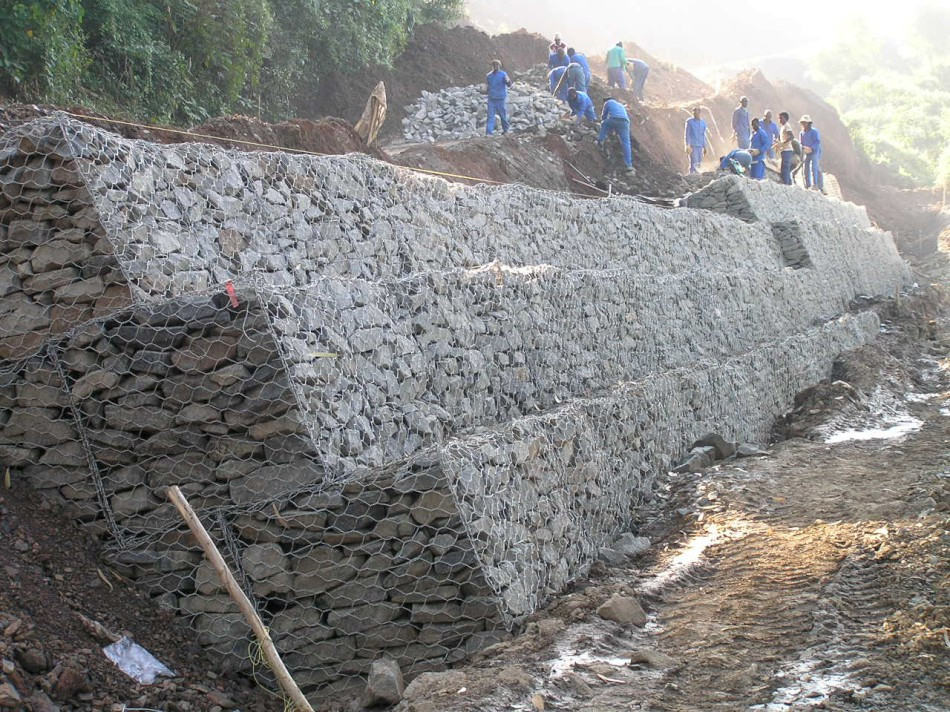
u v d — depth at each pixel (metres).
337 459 6.89
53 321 7.15
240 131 11.79
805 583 7.31
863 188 41.09
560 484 8.31
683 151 30.56
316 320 7.25
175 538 6.93
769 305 16.98
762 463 11.08
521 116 23.69
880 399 15.47
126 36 14.88
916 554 7.53
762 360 14.31
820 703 5.56
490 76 21.69
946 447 11.66
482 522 6.95
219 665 6.82
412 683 6.02
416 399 8.12
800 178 31.02
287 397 6.75
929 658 6.03
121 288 7.13
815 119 44.06
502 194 12.48
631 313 12.05
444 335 8.68
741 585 7.46
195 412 6.91
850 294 22.81
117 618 6.59
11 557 6.48
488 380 9.09
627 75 36.12
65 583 6.56
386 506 6.83
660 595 7.50
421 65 26.66
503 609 6.83
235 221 8.45
